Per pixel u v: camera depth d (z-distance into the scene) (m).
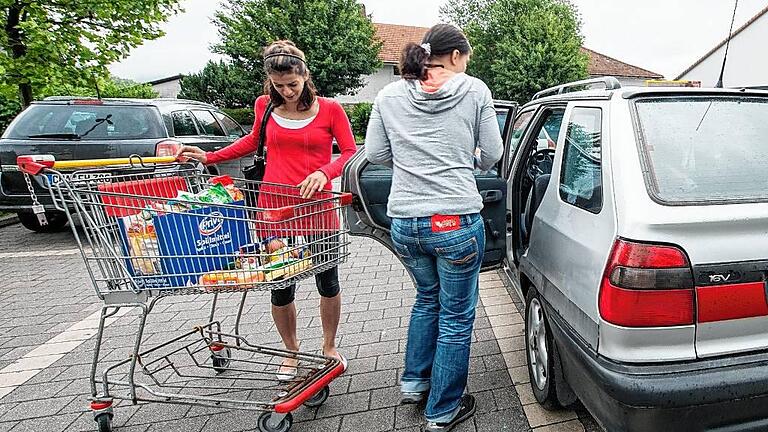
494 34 38.34
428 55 2.35
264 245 2.51
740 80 26.84
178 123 7.27
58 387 3.28
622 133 2.04
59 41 8.27
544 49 32.47
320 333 3.90
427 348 2.78
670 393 1.72
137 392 3.10
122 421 2.86
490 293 4.55
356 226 2.90
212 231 2.40
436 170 2.31
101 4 8.36
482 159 2.43
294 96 2.73
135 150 6.61
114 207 2.34
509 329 3.79
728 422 1.79
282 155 2.88
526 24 34.38
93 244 2.39
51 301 4.92
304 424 2.75
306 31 30.19
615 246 1.85
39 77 8.37
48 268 6.00
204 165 3.05
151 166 2.78
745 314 1.80
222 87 31.95
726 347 1.81
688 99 2.16
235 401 2.58
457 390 2.58
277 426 2.57
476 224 2.38
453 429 2.63
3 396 3.20
